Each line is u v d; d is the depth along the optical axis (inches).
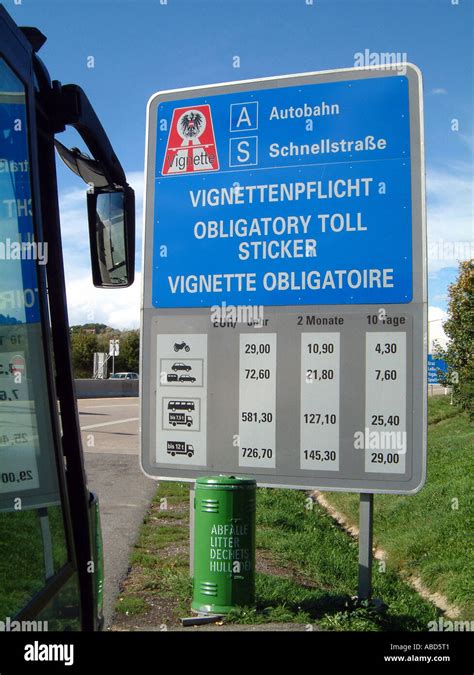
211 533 232.7
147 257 261.3
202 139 256.8
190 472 255.4
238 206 252.2
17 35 95.2
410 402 232.7
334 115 243.4
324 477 240.1
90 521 117.9
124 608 245.8
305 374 242.8
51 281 115.3
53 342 114.3
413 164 236.1
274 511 428.5
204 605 233.6
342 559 334.6
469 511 385.1
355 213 239.9
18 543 83.1
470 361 712.4
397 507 445.7
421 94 236.7
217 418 252.7
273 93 249.8
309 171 245.0
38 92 114.1
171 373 258.5
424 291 232.7
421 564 337.4
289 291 245.6
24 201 94.7
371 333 236.7
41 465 94.6
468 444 635.5
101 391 1935.3
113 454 695.7
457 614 267.6
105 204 148.4
